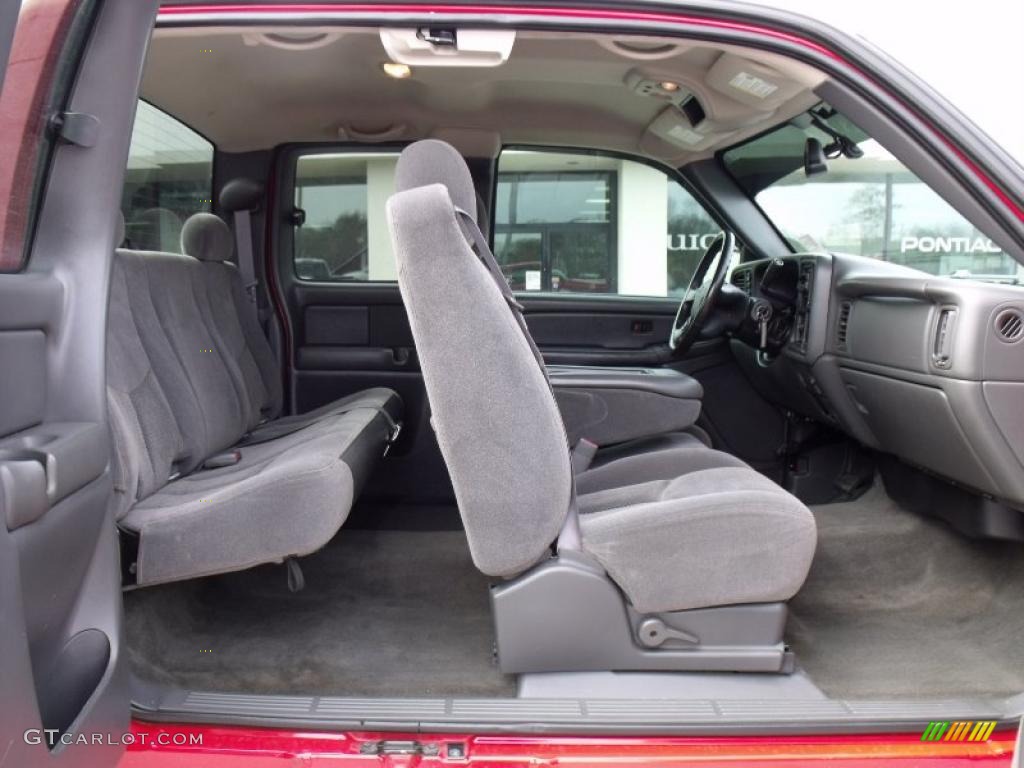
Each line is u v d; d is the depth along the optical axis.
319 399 3.41
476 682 1.91
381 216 3.40
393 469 3.34
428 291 1.50
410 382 3.38
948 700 1.58
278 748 1.49
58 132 1.27
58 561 1.15
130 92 1.33
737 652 1.66
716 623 1.65
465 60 1.79
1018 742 1.38
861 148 2.71
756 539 1.61
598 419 2.62
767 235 3.33
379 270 3.43
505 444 1.55
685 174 3.33
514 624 1.64
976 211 1.69
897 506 2.70
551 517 1.59
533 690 1.63
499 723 1.49
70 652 1.22
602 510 1.90
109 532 1.31
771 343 2.86
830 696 1.84
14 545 0.97
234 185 3.25
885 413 2.31
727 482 1.82
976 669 1.95
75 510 1.19
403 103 2.95
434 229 1.47
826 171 2.81
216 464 2.29
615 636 1.65
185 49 2.39
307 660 2.02
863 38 1.70
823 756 1.49
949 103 1.67
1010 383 1.83
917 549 2.50
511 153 3.38
